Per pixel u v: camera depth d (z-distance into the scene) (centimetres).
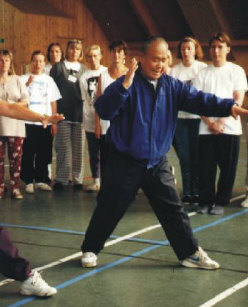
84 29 1988
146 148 395
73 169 739
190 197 645
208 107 392
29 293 365
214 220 566
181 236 416
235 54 1938
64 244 485
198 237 503
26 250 467
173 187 411
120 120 397
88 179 813
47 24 1858
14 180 680
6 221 569
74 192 721
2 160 682
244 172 855
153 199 414
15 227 545
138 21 1991
